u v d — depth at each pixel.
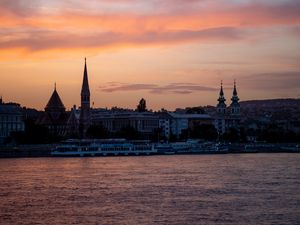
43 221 155.75
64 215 163.50
